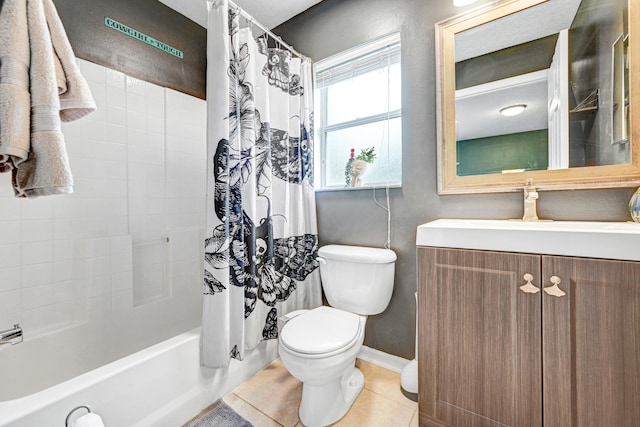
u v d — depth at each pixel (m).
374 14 1.60
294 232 1.72
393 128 1.62
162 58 1.85
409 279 1.52
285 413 1.24
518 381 0.88
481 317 0.94
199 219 2.02
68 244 1.43
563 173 1.15
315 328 1.23
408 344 1.53
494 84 1.29
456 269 0.98
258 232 1.48
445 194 1.39
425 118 1.45
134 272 1.67
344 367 1.13
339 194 1.76
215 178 1.21
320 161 1.89
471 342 0.96
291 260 1.71
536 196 1.15
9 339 1.08
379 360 1.62
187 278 1.92
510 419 0.90
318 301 1.80
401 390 1.39
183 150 1.94
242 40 1.37
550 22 1.19
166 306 1.79
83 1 1.52
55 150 0.83
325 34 1.79
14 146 0.76
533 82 1.22
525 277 0.86
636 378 0.74
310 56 1.86
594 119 1.10
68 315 1.42
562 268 0.82
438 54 1.39
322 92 1.90
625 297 0.74
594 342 0.78
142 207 1.72
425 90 1.45
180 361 1.16
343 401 1.25
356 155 1.76
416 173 1.48
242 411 1.25
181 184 1.92
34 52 0.82
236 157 1.30
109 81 1.59
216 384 1.31
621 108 1.06
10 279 1.27
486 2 1.29
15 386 1.20
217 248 1.21
